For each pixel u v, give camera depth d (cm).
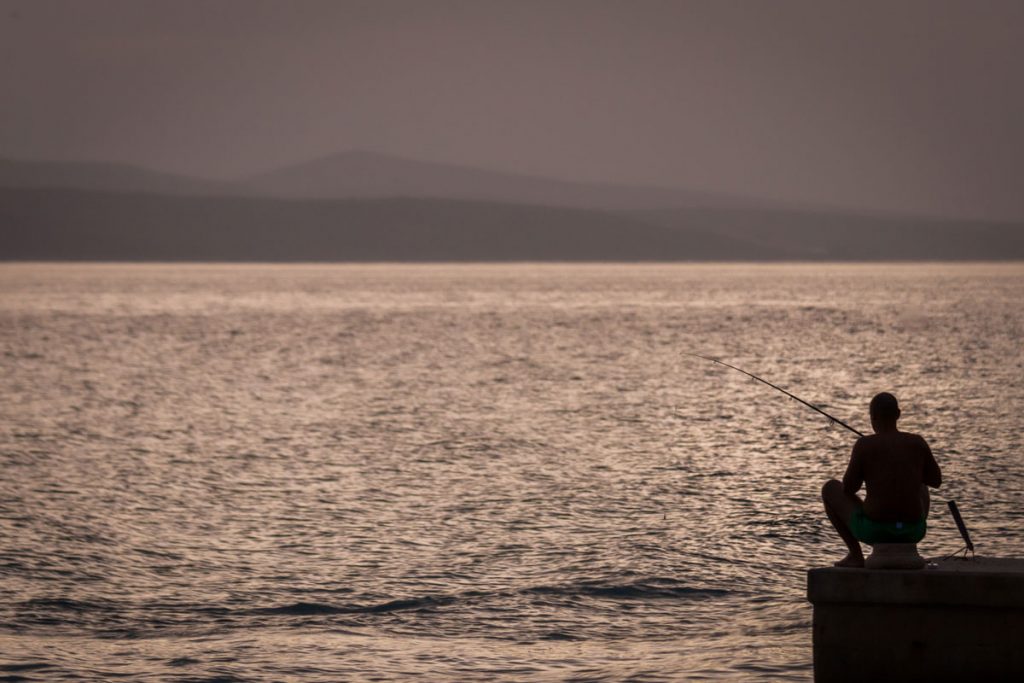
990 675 2480
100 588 4166
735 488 5825
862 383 11206
